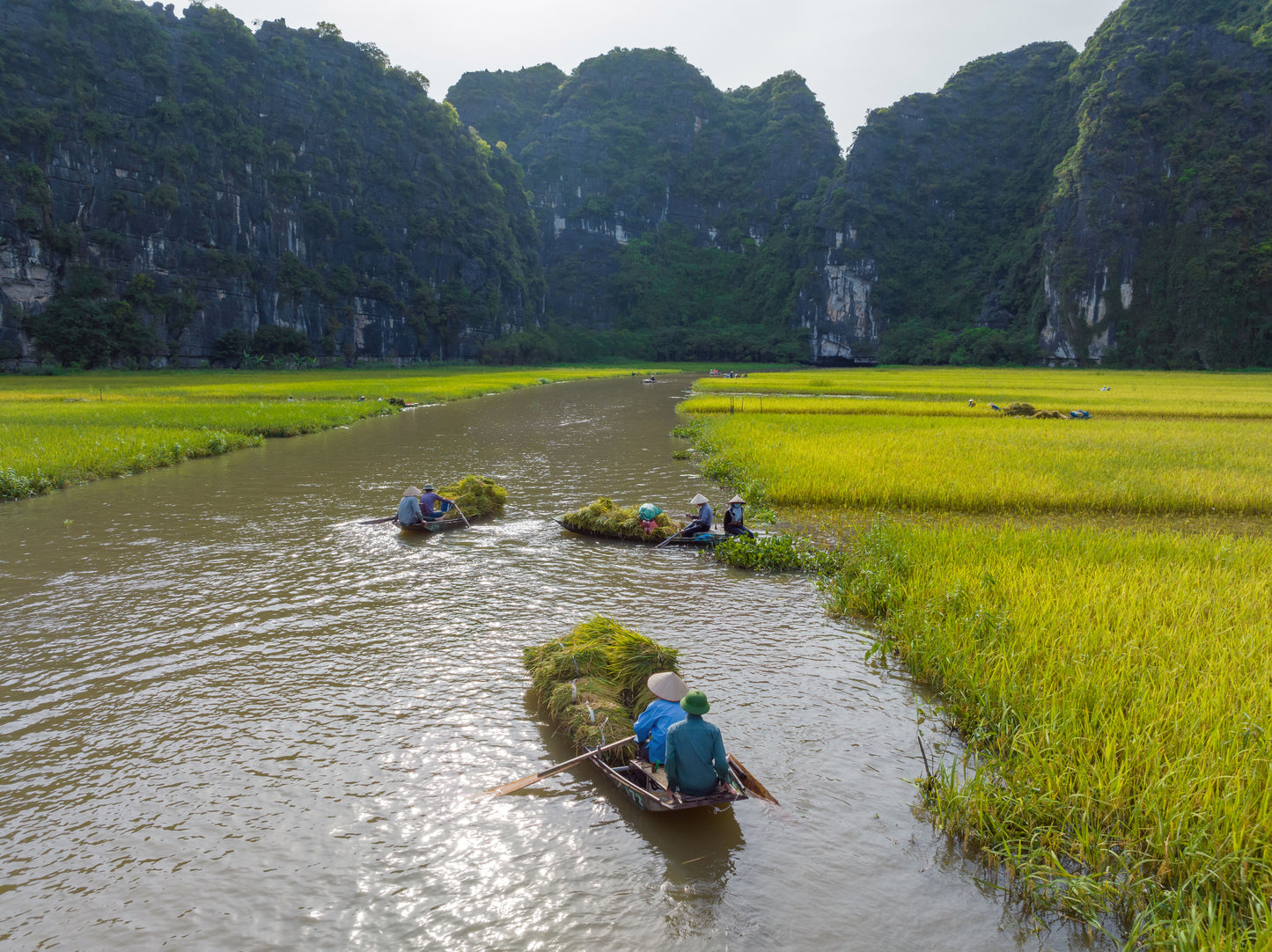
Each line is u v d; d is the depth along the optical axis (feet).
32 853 16.43
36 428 85.76
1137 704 19.63
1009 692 21.40
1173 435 88.79
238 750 20.83
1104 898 14.58
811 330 594.65
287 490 59.16
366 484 62.03
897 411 128.26
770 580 36.94
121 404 126.62
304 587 35.06
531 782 18.78
